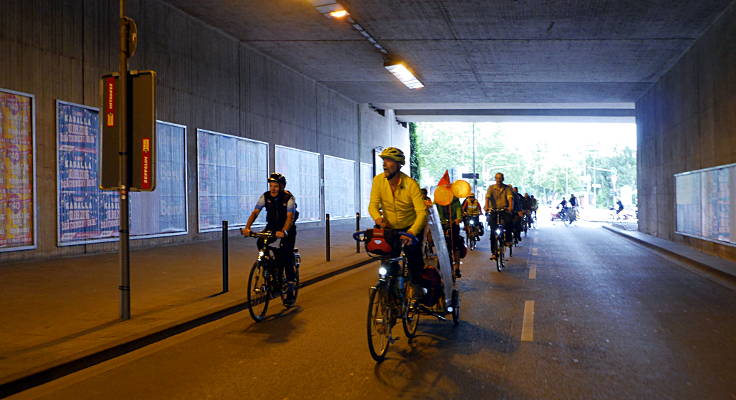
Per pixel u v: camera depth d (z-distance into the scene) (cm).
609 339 595
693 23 1505
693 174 1672
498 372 479
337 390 434
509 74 2273
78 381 464
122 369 497
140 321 643
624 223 3950
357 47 1931
